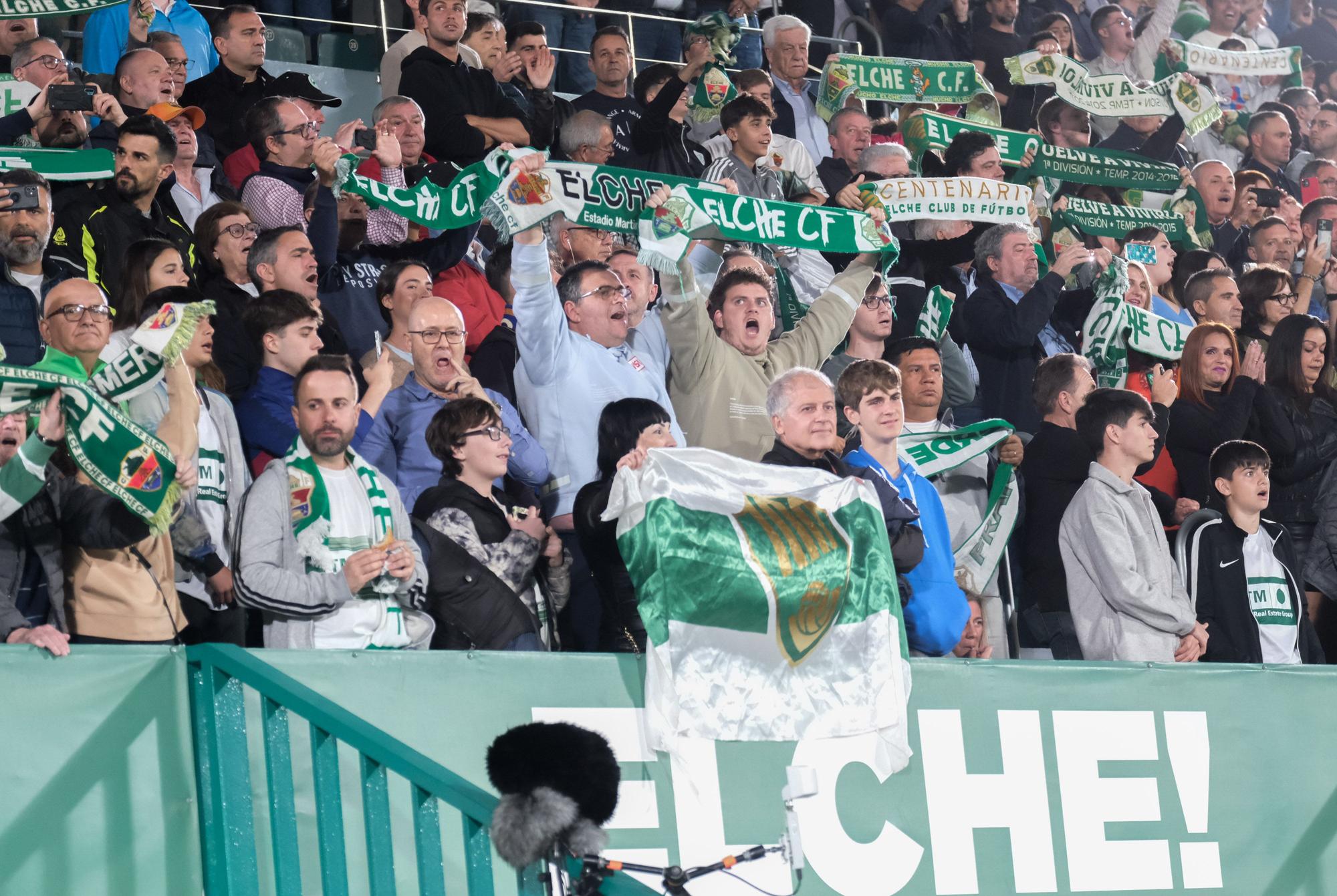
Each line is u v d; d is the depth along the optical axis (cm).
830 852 1512
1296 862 1758
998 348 2300
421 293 1881
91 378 1399
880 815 1546
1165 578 1839
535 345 1772
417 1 2534
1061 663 1689
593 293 1858
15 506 1290
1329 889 1767
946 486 1989
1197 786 1725
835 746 1529
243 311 1703
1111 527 1825
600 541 1564
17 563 1330
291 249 1841
